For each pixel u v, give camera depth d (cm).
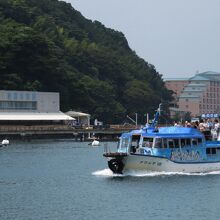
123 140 11912
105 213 8925
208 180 11375
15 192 10650
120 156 11538
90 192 10462
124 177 11681
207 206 9338
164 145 11762
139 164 11656
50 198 10056
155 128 11994
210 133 12469
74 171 13500
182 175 11825
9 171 13600
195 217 8681
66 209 9212
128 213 8912
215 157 12294
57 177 12469
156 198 9869
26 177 12531
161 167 11775
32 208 9294
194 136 12056
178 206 9338
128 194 10194
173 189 10550
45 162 15688
